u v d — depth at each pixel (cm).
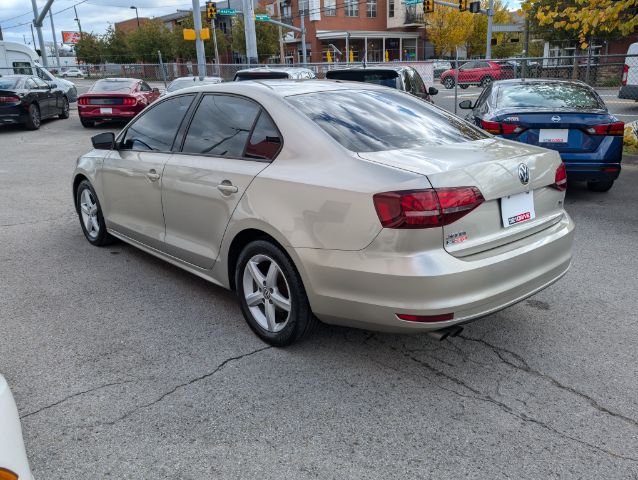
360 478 252
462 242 297
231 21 6253
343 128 346
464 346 370
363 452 269
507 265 308
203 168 391
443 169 296
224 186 369
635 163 1020
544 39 3256
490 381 328
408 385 324
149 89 1881
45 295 457
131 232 495
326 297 315
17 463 175
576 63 1603
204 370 341
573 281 479
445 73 3225
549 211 355
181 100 443
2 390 180
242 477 253
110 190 514
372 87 427
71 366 346
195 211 402
